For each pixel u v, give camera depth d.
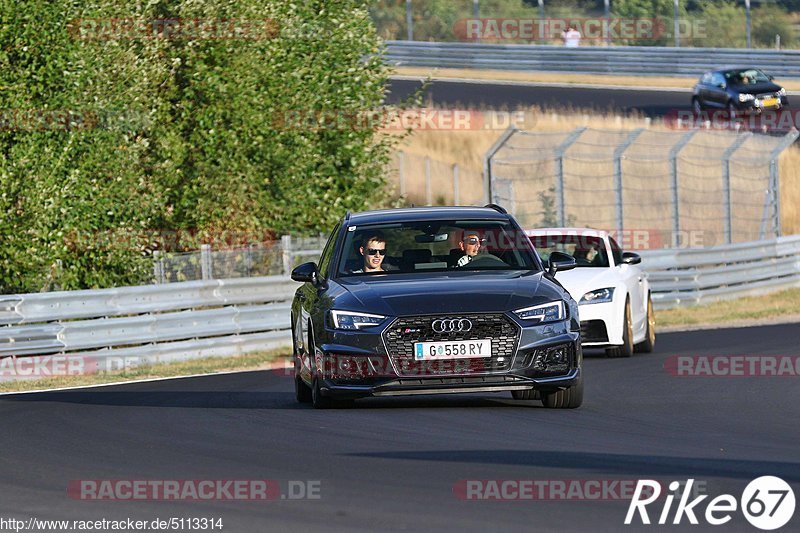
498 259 37.09
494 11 173.50
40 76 63.97
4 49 64.19
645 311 56.75
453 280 35.31
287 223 75.94
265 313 64.12
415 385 33.66
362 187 80.56
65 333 55.78
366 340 33.88
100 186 65.69
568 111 135.88
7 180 62.44
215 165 73.12
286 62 75.56
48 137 64.19
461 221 38.03
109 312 57.59
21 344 54.62
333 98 77.75
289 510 22.56
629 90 151.12
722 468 25.77
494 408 36.06
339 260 37.38
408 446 29.16
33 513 22.97
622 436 30.55
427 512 22.00
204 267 67.56
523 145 128.25
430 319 33.66
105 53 67.00
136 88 67.81
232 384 48.38
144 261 67.44
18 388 50.34
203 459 28.30
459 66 160.38
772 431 31.61
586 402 37.84
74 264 65.69
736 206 120.94
